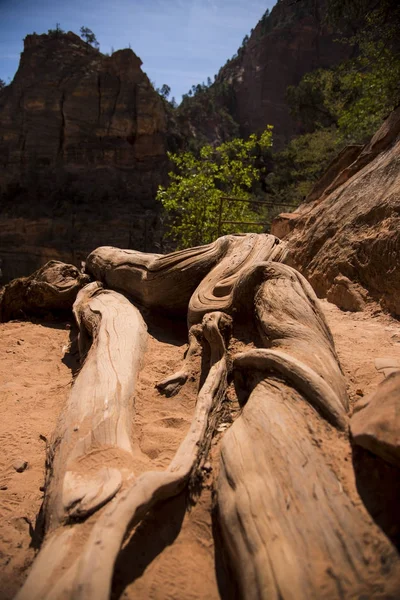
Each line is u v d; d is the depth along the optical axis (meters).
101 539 1.89
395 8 11.35
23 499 2.79
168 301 5.49
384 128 7.95
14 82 36.62
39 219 33.38
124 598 1.87
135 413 3.33
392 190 5.95
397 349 4.24
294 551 1.76
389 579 1.63
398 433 1.95
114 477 2.40
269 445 2.29
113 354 4.02
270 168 43.94
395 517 1.87
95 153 36.03
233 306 4.31
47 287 7.15
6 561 2.30
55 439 2.99
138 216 33.88
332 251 6.62
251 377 3.25
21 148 35.69
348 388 3.38
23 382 4.70
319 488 2.01
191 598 1.89
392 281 5.32
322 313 3.72
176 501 2.38
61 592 1.71
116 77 36.66
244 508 2.00
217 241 5.45
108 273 6.46
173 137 40.53
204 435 2.76
